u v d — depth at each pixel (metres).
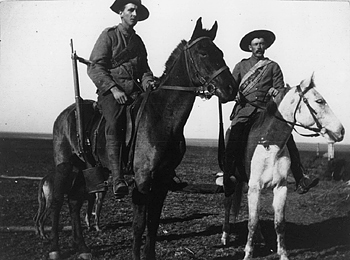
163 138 3.60
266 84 4.54
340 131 3.93
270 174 3.96
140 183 3.62
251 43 4.75
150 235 3.75
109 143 3.72
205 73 3.53
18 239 4.56
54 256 4.08
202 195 5.91
